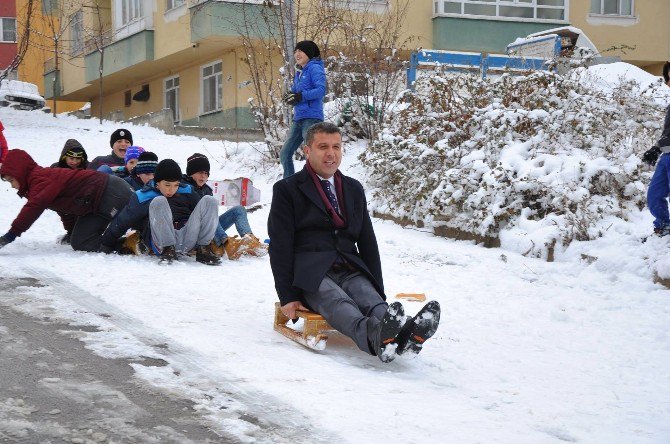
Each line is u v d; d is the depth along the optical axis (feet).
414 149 37.14
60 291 20.66
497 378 16.70
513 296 24.29
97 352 15.70
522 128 35.35
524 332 20.58
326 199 18.01
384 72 48.83
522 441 12.91
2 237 25.52
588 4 87.51
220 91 84.12
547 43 60.34
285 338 18.30
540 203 32.09
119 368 14.87
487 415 14.12
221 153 55.06
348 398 14.30
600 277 26.55
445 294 24.13
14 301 19.26
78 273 23.02
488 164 34.22
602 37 88.33
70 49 108.47
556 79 36.63
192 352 16.35
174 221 26.30
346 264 18.17
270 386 14.58
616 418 14.62
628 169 32.40
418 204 35.42
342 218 18.12
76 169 26.76
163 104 95.76
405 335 16.19
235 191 37.93
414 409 14.02
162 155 53.98
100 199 26.21
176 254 26.04
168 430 12.21
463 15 82.02
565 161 32.30
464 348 18.81
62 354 15.43
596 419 14.48
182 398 13.58
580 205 30.22
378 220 37.42
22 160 25.66
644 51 89.45
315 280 17.43
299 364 16.22
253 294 22.38
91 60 100.53
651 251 26.73
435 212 34.19
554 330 20.97
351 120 48.70
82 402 13.05
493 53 83.76
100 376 14.35
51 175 25.76
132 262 25.17
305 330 17.52
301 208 18.01
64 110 130.11
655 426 14.29
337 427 12.85
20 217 25.39
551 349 19.30
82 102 130.11
